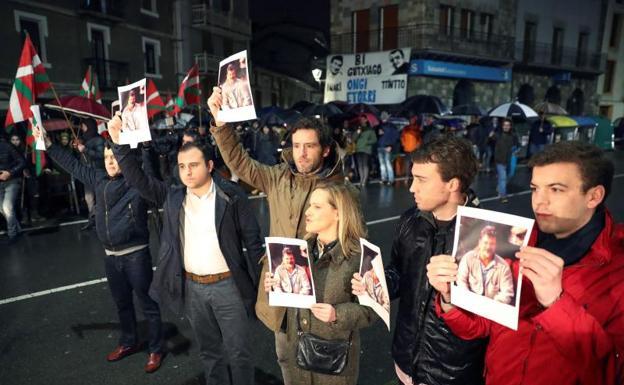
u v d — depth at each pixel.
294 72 35.59
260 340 3.71
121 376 3.21
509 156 9.77
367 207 9.07
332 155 2.42
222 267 2.58
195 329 2.71
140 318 4.17
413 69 19.94
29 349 3.57
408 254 1.82
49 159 8.37
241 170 2.52
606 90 30.83
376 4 21.02
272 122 13.16
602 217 1.25
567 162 1.20
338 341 2.02
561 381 1.29
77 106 7.63
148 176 2.89
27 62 4.24
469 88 22.22
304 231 2.38
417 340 1.76
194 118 13.02
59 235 7.03
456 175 1.63
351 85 21.09
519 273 1.21
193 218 2.60
